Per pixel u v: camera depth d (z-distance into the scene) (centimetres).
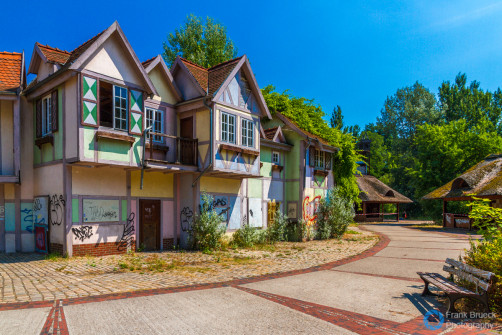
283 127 1989
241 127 1517
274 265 1061
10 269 934
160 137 1402
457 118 6325
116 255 1188
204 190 1450
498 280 608
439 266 1060
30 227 1273
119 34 1151
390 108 8044
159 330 493
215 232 1373
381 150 6869
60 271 909
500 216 725
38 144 1239
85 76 1083
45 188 1216
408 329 512
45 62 1221
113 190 1227
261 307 609
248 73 1545
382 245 1639
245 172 1487
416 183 4200
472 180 2730
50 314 553
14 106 1218
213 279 841
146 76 1223
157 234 1364
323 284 800
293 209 1928
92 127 1092
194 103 1416
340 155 2298
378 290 748
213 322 529
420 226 3219
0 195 1242
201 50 3041
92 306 598
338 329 508
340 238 1994
